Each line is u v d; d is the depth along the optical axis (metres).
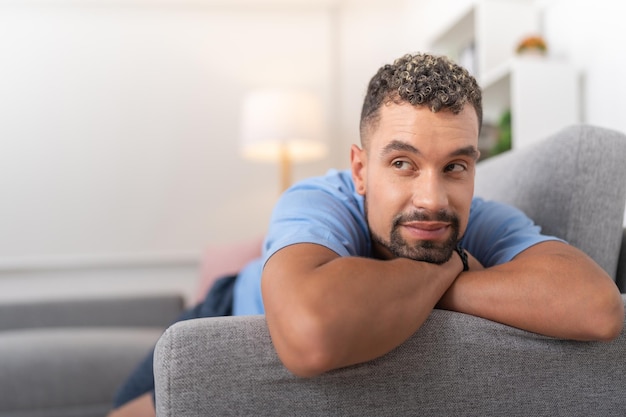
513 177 1.28
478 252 1.09
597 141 1.15
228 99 3.38
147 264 3.35
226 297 1.48
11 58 3.24
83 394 1.81
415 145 0.83
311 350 0.69
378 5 3.55
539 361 0.82
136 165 3.32
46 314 2.36
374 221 0.91
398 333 0.74
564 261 0.86
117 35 3.31
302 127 2.85
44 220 3.25
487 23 2.21
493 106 2.39
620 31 1.78
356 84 3.50
